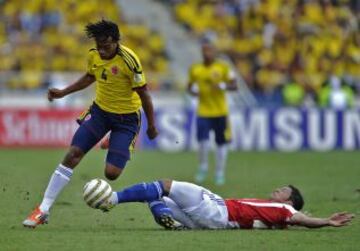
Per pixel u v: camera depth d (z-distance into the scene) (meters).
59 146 79.75
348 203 39.88
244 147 82.44
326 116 83.50
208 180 54.44
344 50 105.12
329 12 108.25
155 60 97.69
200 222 28.44
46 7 97.50
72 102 85.88
